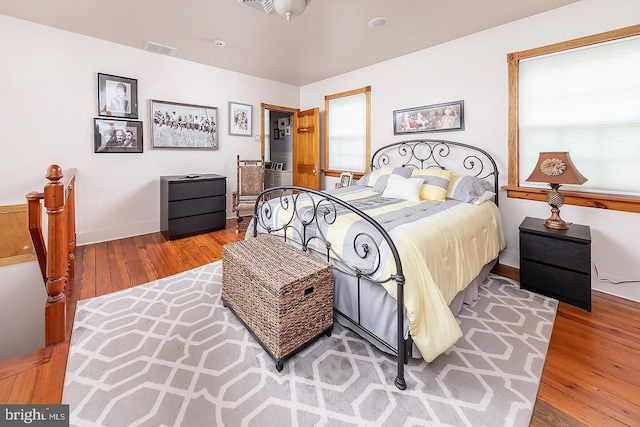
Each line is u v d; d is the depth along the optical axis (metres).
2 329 2.80
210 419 1.25
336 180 4.91
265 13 2.74
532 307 2.19
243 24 2.96
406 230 1.69
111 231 3.77
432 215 2.12
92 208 3.60
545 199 2.74
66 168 3.35
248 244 2.13
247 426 1.22
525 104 2.81
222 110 4.60
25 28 2.98
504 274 2.81
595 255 2.50
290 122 6.32
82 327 1.91
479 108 3.14
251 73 4.69
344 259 1.74
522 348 1.73
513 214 2.97
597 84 2.42
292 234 2.21
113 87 3.57
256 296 1.67
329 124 4.96
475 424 1.23
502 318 2.05
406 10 2.64
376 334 1.66
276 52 3.73
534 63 2.73
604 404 1.34
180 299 2.30
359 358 1.65
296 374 1.52
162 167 4.11
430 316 1.46
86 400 1.34
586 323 1.99
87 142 3.47
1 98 2.91
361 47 3.51
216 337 1.83
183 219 3.94
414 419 1.26
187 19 2.88
